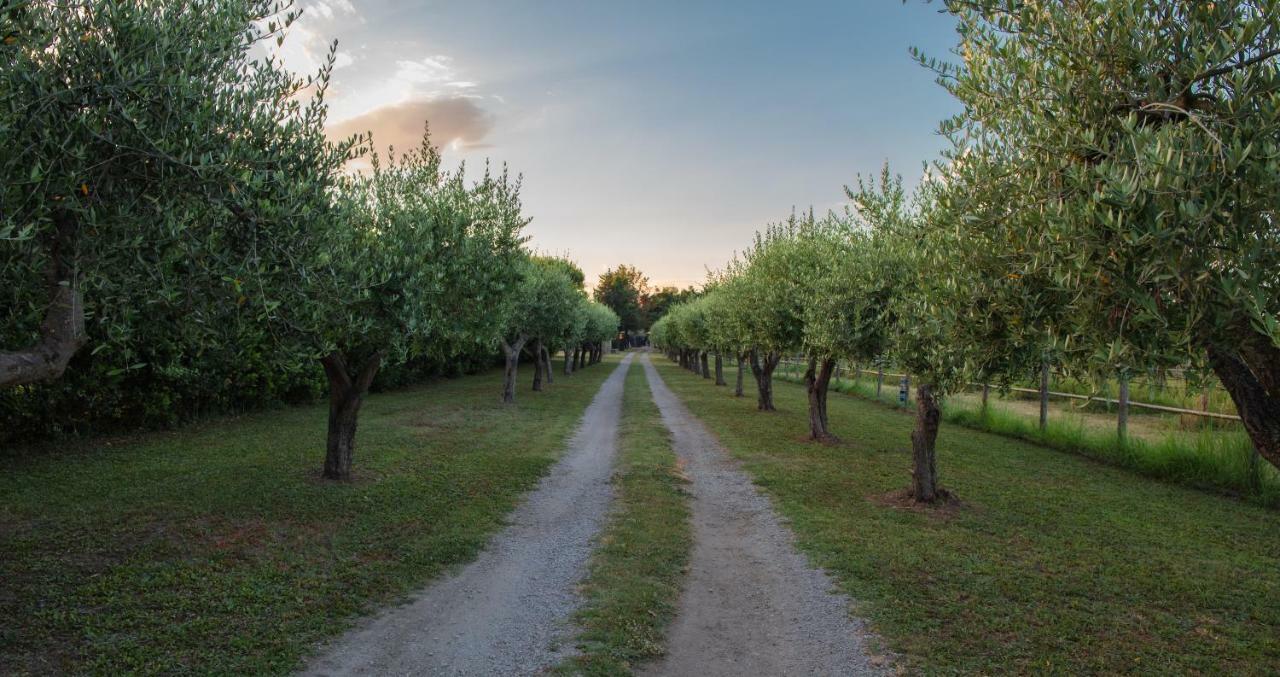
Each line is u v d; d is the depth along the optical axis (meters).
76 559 6.25
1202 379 4.07
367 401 21.94
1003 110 4.88
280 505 8.45
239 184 5.19
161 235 4.77
